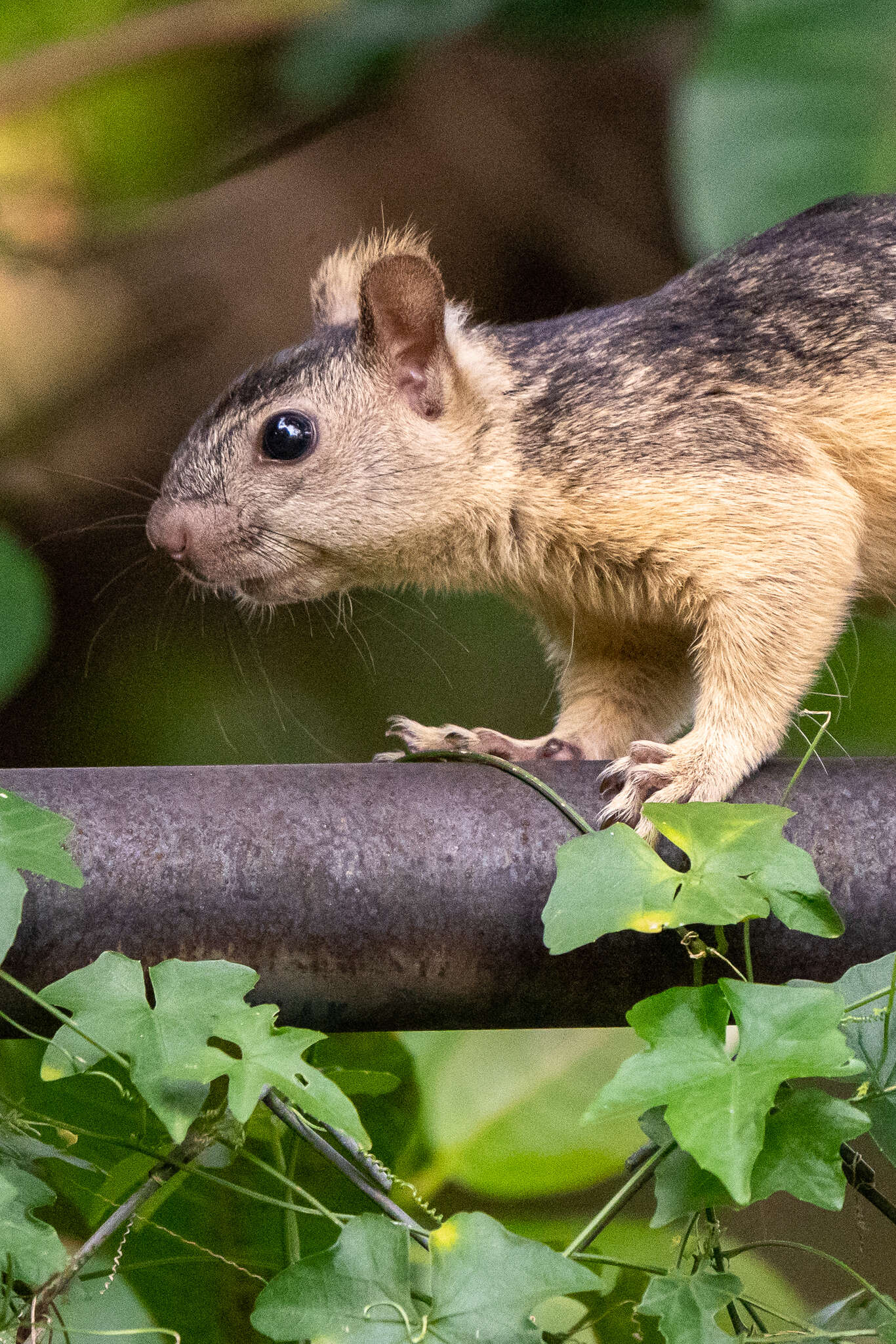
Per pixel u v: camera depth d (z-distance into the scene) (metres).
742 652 3.05
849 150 3.06
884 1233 3.06
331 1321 2.94
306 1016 2.98
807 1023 2.94
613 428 3.07
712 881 2.95
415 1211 3.02
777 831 2.96
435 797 2.98
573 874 2.96
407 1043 3.03
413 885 2.98
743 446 3.06
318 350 3.10
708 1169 2.91
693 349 3.08
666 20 3.15
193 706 3.22
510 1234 2.94
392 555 3.09
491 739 3.08
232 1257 3.01
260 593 3.10
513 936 2.98
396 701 3.22
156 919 2.97
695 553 3.06
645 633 3.10
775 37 3.07
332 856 2.98
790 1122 2.95
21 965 2.97
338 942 2.98
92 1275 2.98
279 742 3.22
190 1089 2.95
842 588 3.06
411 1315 2.94
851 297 3.08
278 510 3.09
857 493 3.07
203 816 2.98
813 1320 2.98
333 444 3.09
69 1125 2.98
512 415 3.08
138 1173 2.98
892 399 3.07
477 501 3.08
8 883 2.95
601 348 3.08
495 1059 3.03
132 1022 2.95
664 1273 2.96
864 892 2.98
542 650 3.22
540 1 3.15
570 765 3.02
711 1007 2.95
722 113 3.06
